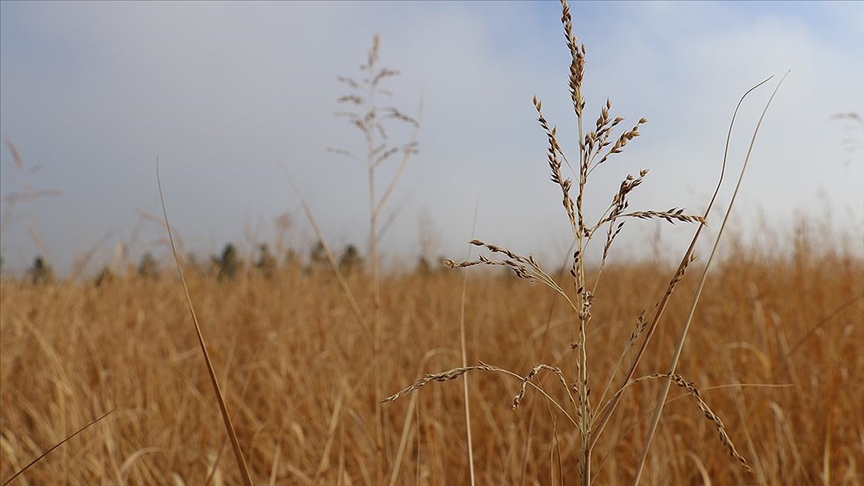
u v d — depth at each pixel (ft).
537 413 11.59
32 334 15.19
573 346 3.73
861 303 14.29
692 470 10.08
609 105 3.51
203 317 17.60
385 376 13.19
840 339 12.77
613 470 9.43
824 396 10.87
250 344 16.55
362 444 11.21
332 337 16.15
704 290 17.70
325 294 20.16
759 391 11.04
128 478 10.44
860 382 11.59
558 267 9.74
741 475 9.71
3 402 12.87
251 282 18.17
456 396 13.87
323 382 13.34
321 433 11.59
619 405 11.10
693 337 13.87
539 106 3.58
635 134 3.50
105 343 15.37
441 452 10.50
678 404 11.46
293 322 16.58
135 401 13.46
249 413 12.12
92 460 9.98
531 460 9.58
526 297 21.76
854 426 10.39
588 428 3.73
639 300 17.19
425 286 22.62
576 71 3.55
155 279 20.75
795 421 11.12
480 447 11.25
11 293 18.15
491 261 3.68
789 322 13.76
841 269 17.48
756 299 14.17
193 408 13.02
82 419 11.34
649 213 3.58
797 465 9.43
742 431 10.46
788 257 17.94
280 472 10.84
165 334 16.34
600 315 17.34
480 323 17.71
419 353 15.83
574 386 3.82
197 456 11.40
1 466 10.64
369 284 20.59
